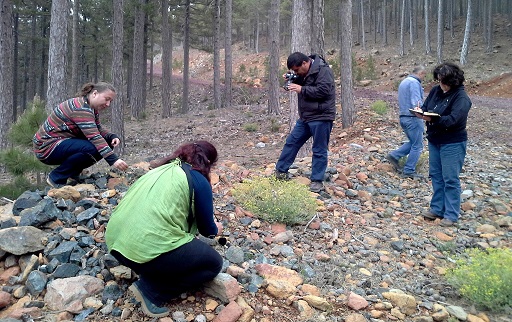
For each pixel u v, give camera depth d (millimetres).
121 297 3139
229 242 4113
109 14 32469
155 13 26312
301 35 8602
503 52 33625
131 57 36656
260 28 57812
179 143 16156
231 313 2961
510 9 41375
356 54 39594
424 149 9227
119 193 4648
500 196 6535
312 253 4199
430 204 5652
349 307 3320
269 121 17719
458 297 3691
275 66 19031
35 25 35062
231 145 14500
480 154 9500
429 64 33688
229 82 24703
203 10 30297
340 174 6434
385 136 10992
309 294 3373
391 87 30125
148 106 35219
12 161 6281
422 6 51781
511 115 15227
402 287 3803
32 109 6699
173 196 2818
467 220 5621
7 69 12570
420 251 4574
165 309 2928
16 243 3422
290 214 4711
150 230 2734
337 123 14328
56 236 3672
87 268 3398
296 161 7445
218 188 5566
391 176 7223
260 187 5113
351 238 4676
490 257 3758
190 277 2938
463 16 47062
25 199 4250
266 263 3768
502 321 3326
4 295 3055
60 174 4738
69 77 39312
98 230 3848
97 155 4660
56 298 3027
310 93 5363
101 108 4668
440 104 5246
